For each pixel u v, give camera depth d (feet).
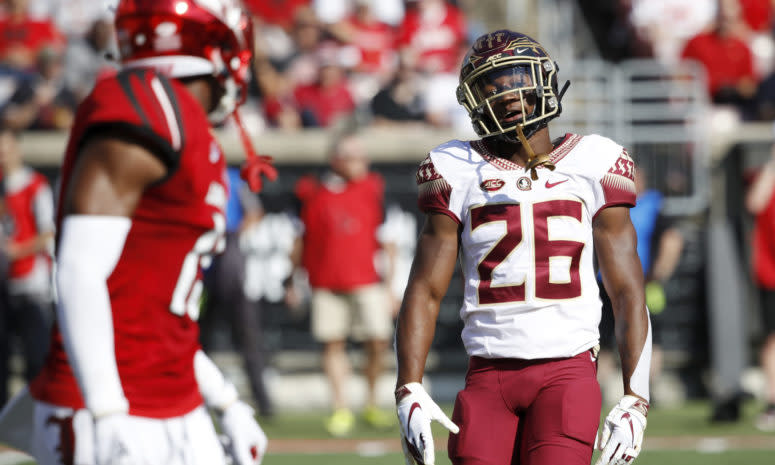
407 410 38.04
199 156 28.94
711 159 122.31
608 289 39.32
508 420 38.24
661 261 109.60
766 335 103.30
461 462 38.01
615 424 37.29
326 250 104.42
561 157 38.91
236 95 32.09
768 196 103.24
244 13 31.55
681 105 124.98
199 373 32.96
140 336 28.96
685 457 85.15
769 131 123.85
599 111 126.31
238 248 108.99
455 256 39.63
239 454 33.45
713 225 116.98
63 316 27.14
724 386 106.11
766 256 102.68
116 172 27.61
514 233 38.17
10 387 116.37
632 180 39.14
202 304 108.58
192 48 30.73
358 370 120.47
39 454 29.68
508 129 38.01
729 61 138.62
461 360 118.83
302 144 120.47
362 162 105.91
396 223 119.03
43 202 102.73
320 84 136.56
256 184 33.09
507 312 38.11
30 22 155.63
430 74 146.41
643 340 38.14
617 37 163.84
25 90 131.03
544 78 38.83
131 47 30.83
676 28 157.99
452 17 155.02
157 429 28.99
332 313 104.32
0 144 101.96
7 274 101.60
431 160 39.83
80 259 27.12
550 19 175.63
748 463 82.12
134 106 27.84
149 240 28.78
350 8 163.12
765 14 151.33
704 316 119.75
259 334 110.93
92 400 27.35
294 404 119.96
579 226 38.37
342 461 85.05
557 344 37.81
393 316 119.14
